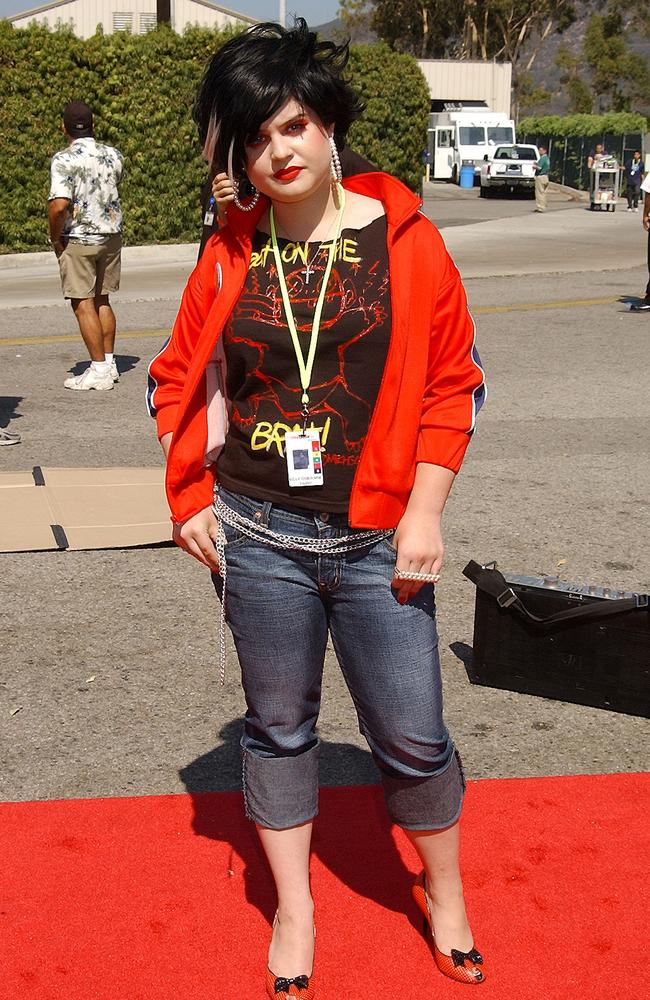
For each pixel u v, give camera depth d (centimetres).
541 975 273
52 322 1297
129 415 849
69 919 294
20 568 535
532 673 415
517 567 550
